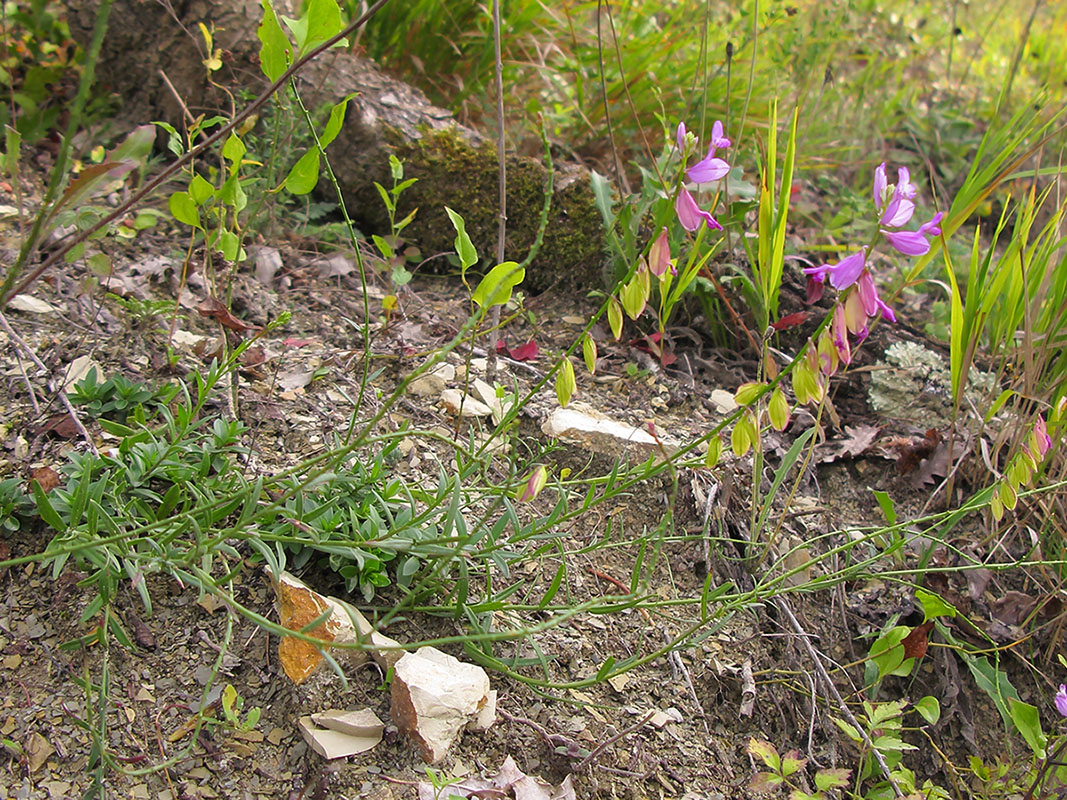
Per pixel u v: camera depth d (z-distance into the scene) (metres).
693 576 0.29
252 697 0.23
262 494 0.25
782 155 0.46
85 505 0.23
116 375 0.28
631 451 0.31
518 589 0.26
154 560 0.22
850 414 0.36
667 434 0.32
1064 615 0.30
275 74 0.25
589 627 0.26
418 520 0.24
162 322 0.32
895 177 0.54
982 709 0.29
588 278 0.39
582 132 0.48
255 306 0.34
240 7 0.39
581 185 0.39
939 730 0.29
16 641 0.23
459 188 0.39
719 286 0.35
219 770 0.22
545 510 0.29
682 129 0.20
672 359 0.36
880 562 0.31
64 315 0.31
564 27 0.49
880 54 0.63
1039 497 0.31
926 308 0.42
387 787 0.22
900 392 0.35
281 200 0.37
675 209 0.21
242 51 0.39
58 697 0.23
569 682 0.25
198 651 0.24
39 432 0.26
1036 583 0.31
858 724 0.26
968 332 0.32
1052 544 0.32
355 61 0.41
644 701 0.25
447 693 0.23
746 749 0.26
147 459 0.25
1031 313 0.34
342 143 0.39
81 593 0.24
